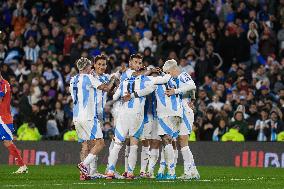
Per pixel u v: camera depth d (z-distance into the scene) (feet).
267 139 217.97
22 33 277.03
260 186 136.67
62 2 282.77
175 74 149.89
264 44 262.67
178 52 259.39
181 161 210.18
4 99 165.37
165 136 149.89
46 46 267.80
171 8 275.59
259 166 209.05
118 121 149.38
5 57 269.23
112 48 261.85
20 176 160.15
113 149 148.97
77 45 260.01
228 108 224.94
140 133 149.89
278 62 262.06
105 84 148.97
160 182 140.77
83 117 148.15
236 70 247.70
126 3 282.36
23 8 284.00
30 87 247.50
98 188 127.75
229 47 260.21
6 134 166.91
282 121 217.97
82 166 146.41
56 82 249.96
